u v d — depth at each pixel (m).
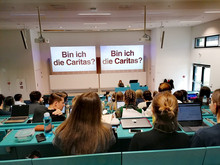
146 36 5.00
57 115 1.94
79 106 0.94
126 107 2.11
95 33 9.40
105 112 2.07
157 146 0.99
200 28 7.75
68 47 8.95
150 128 1.58
